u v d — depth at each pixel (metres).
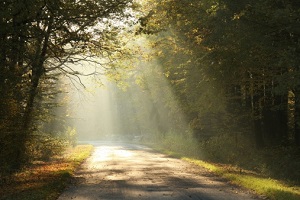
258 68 19.16
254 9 14.16
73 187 13.16
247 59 16.69
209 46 17.22
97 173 17.78
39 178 15.34
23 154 17.36
